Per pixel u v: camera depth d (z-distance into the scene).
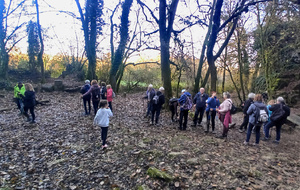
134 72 22.28
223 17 12.80
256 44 15.08
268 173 4.00
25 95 7.19
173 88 19.80
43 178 3.99
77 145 5.55
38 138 6.01
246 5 9.52
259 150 5.52
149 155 4.73
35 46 19.39
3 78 15.28
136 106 12.05
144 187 3.54
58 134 6.38
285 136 7.48
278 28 13.32
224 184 3.56
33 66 19.69
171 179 3.68
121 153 5.01
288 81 13.47
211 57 11.15
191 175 3.88
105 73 19.77
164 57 10.66
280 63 13.99
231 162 4.43
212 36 10.84
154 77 22.61
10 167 4.29
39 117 8.26
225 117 6.54
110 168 4.34
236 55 15.95
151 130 7.11
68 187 3.71
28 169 4.27
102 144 5.35
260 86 14.15
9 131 6.49
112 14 18.33
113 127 7.18
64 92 14.52
